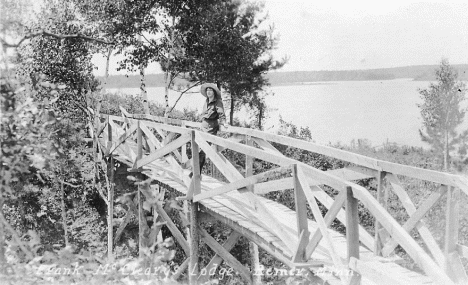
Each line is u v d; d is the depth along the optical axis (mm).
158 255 4094
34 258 4133
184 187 7711
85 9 11422
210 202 6914
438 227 8789
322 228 4230
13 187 4867
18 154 4195
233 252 11492
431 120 15844
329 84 68250
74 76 11125
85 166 11617
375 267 3850
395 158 17281
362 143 23953
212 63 13922
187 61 13727
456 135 15523
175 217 11023
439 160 15469
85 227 11562
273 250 5141
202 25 13523
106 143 11742
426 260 3277
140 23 12102
